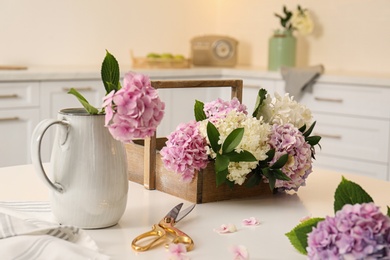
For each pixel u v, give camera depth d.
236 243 1.11
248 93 4.09
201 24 4.92
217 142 1.31
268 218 1.27
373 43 4.16
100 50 4.30
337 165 3.68
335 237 0.85
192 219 1.25
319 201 1.41
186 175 1.34
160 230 1.10
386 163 3.48
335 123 3.66
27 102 3.37
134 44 4.49
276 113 1.43
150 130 1.10
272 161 1.35
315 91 3.73
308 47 4.47
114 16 4.35
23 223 1.07
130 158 1.54
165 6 4.65
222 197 1.40
